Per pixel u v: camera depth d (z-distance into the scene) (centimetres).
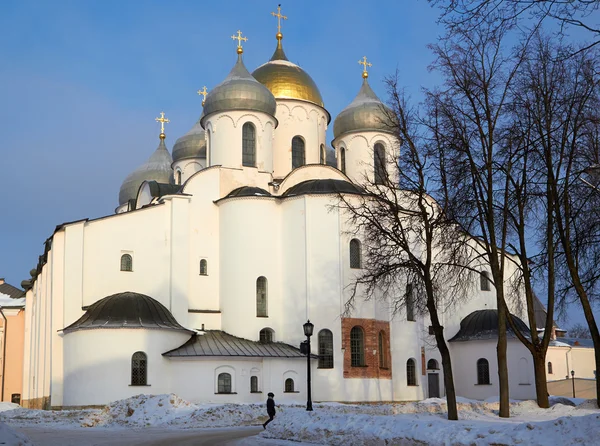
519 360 5659
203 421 3619
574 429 1794
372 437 2259
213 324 5150
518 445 1822
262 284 5169
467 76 3045
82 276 4844
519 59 3083
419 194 3070
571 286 3036
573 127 2945
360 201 5000
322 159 6331
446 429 2072
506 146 3117
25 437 1978
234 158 5559
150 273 5059
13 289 7631
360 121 5969
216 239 5334
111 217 5019
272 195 5375
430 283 3008
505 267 6203
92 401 4406
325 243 5097
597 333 2819
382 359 5206
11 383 6631
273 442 2542
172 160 7300
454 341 5850
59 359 4709
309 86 6300
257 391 4806
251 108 5616
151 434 3062
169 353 4603
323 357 4969
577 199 2931
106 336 4481
